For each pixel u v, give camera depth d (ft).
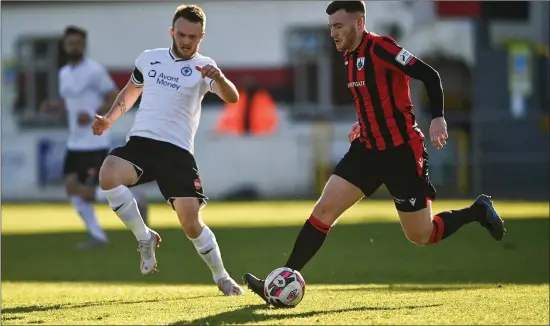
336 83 236.63
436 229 58.29
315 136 233.55
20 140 237.04
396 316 47.67
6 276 89.86
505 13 232.94
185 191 60.18
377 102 54.19
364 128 55.21
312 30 236.63
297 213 173.06
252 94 236.22
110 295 65.21
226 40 237.25
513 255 99.19
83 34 115.55
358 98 55.01
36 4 237.25
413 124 55.21
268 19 237.04
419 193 55.47
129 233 136.05
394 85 53.98
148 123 60.18
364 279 80.74
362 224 139.74
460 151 224.94
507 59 233.55
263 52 237.25
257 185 233.55
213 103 235.81
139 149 60.03
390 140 54.54
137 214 59.21
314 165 232.94
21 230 145.38
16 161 237.25
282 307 52.54
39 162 237.04
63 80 115.24
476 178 223.71
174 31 60.03
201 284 81.00
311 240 55.52
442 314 48.44
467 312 49.26
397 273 85.15
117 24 238.27
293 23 236.63
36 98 238.68
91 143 116.06
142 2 237.45
